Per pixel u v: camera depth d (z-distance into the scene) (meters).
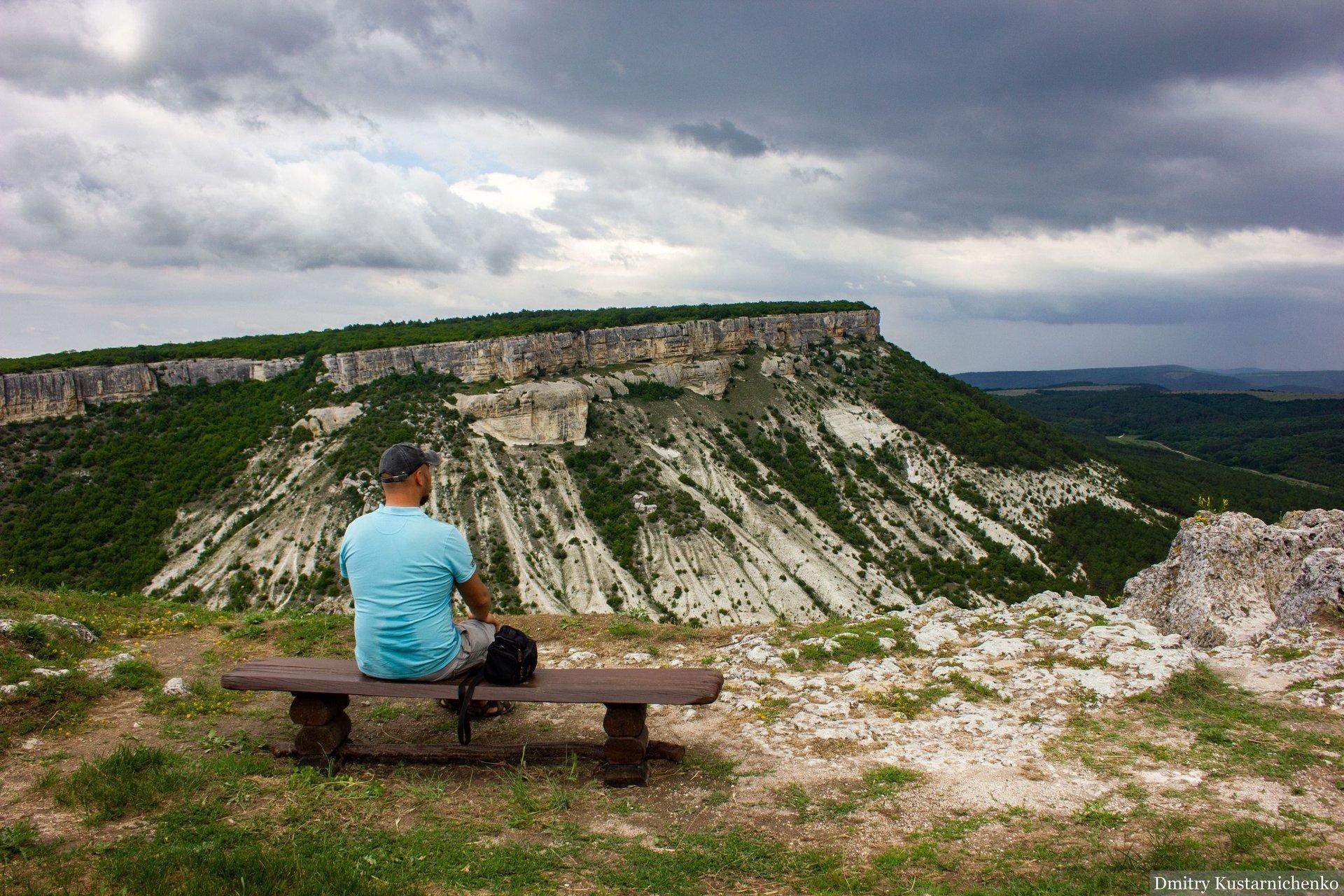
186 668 9.48
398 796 5.93
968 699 8.07
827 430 120.44
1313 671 8.05
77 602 12.12
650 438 109.00
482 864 4.81
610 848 5.15
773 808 5.80
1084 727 7.18
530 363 109.94
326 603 71.00
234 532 80.38
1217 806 5.50
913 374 139.75
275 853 4.68
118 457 88.50
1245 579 11.58
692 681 6.16
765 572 86.31
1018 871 4.73
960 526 100.38
